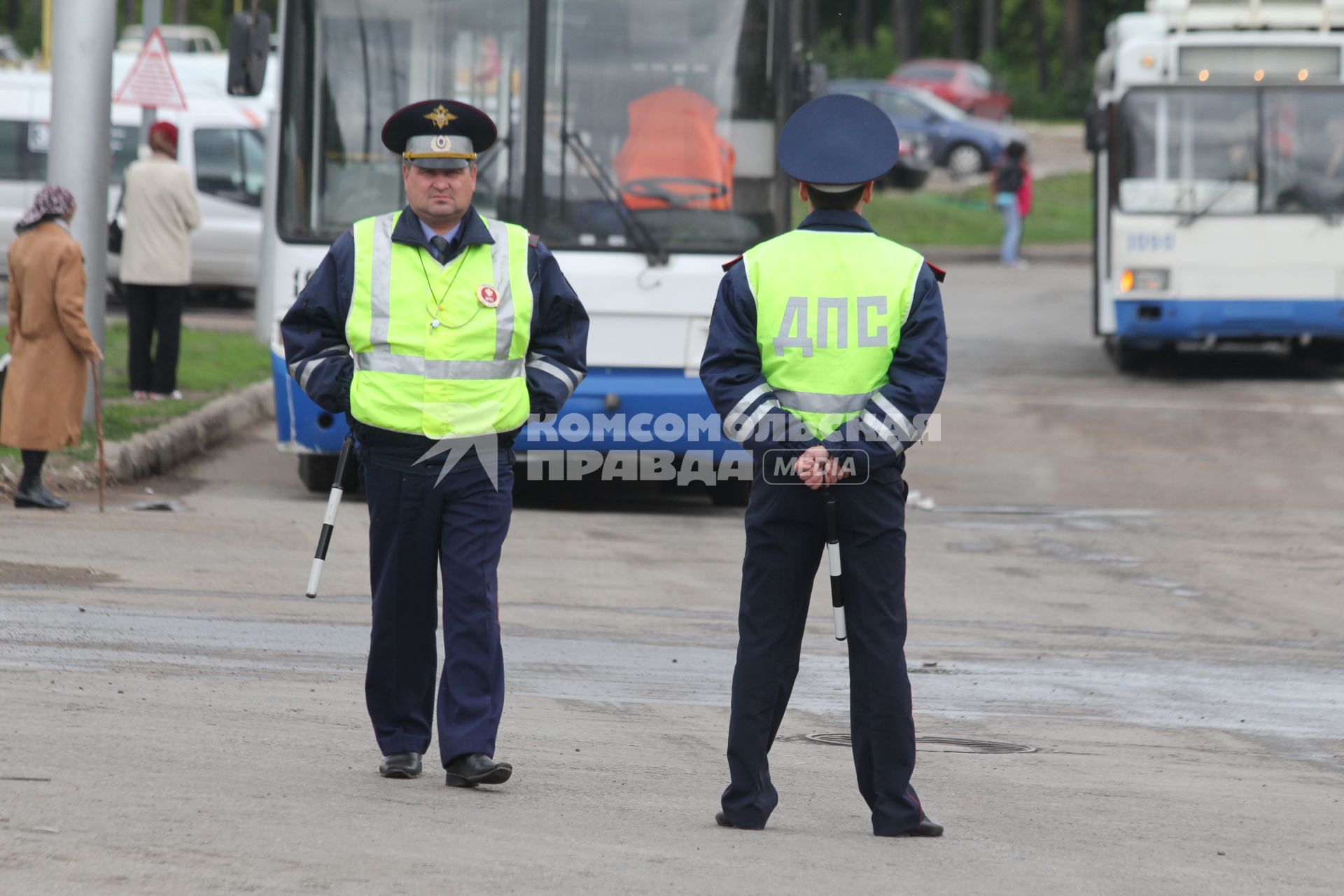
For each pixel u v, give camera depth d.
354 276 21.72
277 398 46.66
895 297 19.73
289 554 39.66
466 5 47.44
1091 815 22.12
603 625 34.19
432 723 22.95
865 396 19.66
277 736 24.27
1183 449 63.66
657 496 53.06
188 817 19.56
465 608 21.67
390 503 21.69
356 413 21.55
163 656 29.38
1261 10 79.69
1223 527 49.31
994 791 23.30
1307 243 79.00
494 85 47.44
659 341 46.41
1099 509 52.16
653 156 47.28
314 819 19.81
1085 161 197.62
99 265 52.72
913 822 20.36
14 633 30.33
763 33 48.03
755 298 19.86
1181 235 79.50
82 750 22.53
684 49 47.72
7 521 41.88
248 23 46.94
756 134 47.84
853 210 20.17
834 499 19.70
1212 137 79.50
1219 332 79.88
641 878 18.08
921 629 35.31
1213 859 20.08
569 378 22.41
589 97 47.34
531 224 47.03
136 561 37.75
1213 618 37.59
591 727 26.27
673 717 27.33
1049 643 34.38
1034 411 72.62
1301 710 29.62
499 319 21.70
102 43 52.03
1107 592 40.19
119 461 48.94
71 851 17.97
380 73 47.56
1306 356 88.31
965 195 169.38
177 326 60.78
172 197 59.69
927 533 47.66
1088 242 148.75
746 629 20.31
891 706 20.05
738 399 19.72
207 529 42.25
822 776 23.95
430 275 21.70
